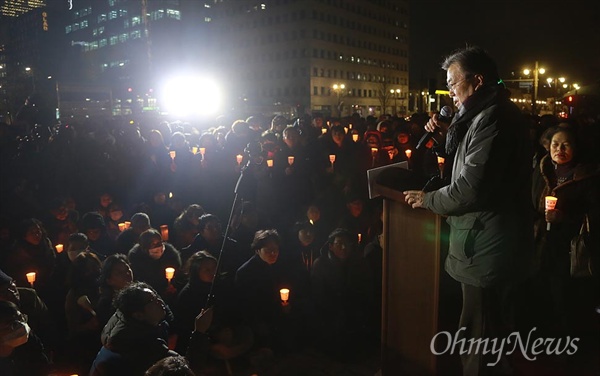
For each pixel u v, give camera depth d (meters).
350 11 81.81
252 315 4.50
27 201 7.94
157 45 85.25
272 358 4.26
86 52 95.00
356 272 4.55
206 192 8.59
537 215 3.83
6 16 88.44
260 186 7.22
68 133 10.22
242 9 81.50
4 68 82.50
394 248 2.73
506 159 2.20
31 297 4.26
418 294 2.65
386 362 2.81
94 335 4.32
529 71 30.72
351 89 82.81
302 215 7.02
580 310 3.55
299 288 4.78
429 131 2.80
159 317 3.40
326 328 4.35
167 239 6.30
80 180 9.06
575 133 3.58
